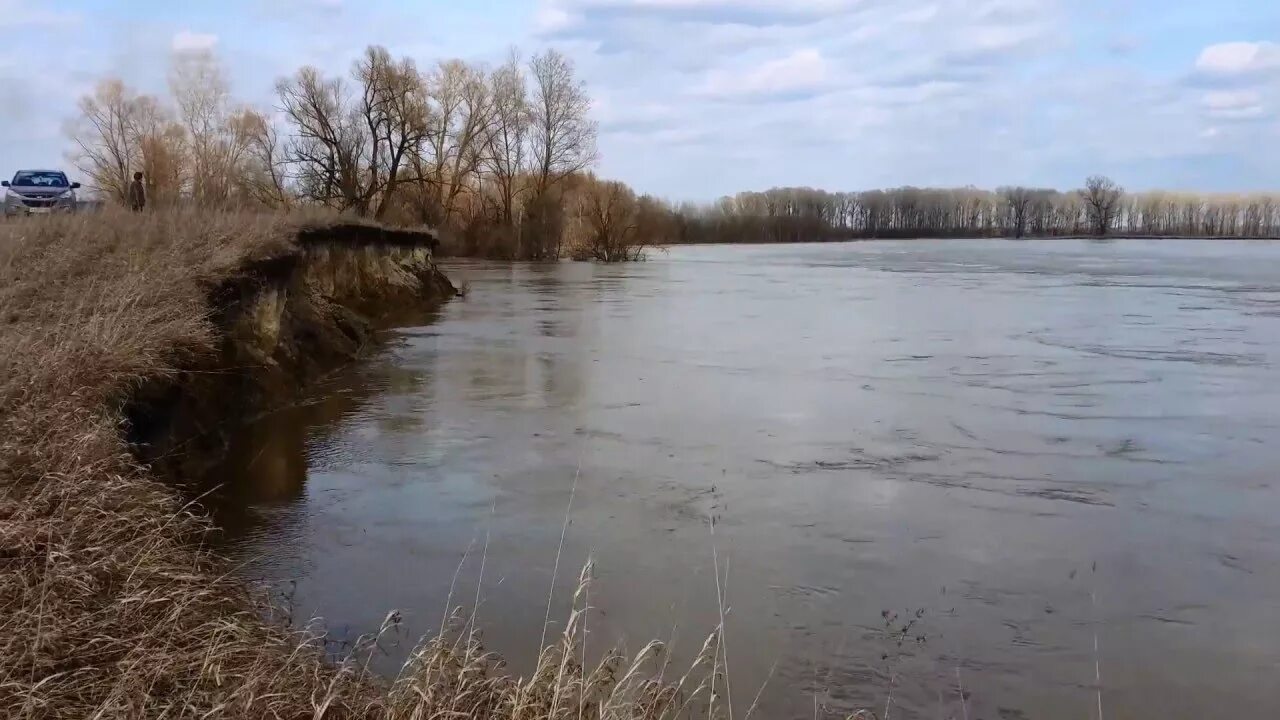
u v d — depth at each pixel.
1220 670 6.29
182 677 4.51
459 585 7.35
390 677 5.75
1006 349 19.69
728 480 10.14
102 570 5.29
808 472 10.47
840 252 81.62
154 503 6.48
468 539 8.33
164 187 43.00
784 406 13.85
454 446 11.40
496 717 4.73
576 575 7.57
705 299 32.53
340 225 23.28
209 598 5.51
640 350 19.58
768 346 20.23
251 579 7.21
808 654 6.39
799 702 5.78
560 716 4.75
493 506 9.20
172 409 9.57
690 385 15.52
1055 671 6.24
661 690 5.31
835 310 28.27
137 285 10.78
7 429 6.80
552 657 5.40
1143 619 7.00
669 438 11.89
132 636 4.69
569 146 64.25
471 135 60.31
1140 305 29.03
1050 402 14.19
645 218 78.31
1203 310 27.31
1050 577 7.72
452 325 24.14
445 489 9.71
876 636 6.66
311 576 7.46
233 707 4.25
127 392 8.65
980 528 8.80
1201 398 14.48
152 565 5.51
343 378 15.87
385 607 6.93
